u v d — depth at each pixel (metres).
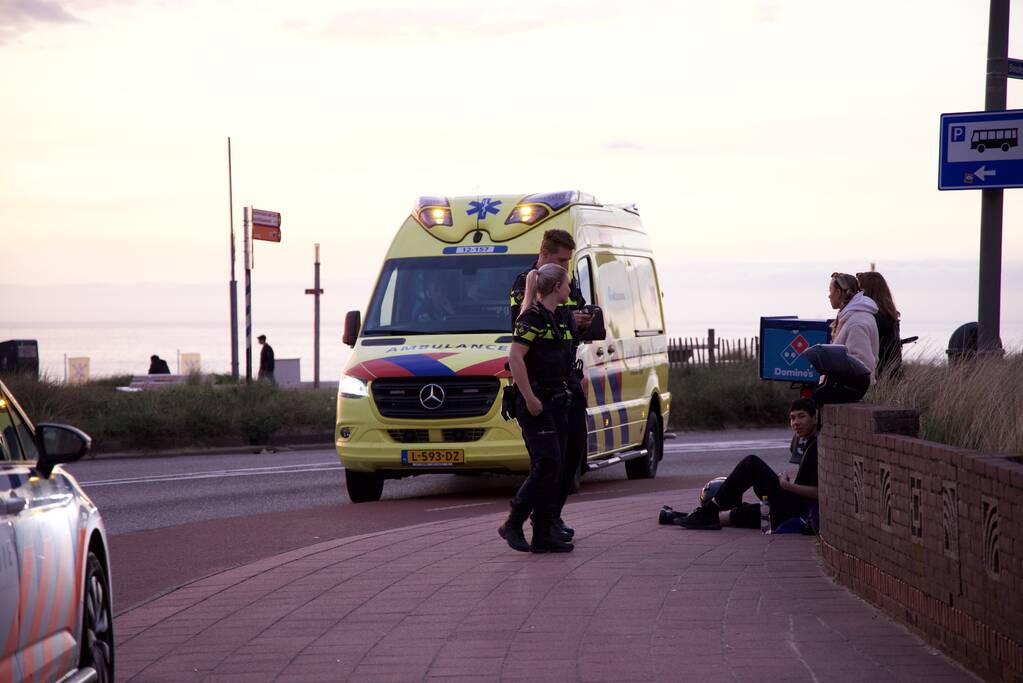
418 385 16.27
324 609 9.30
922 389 11.27
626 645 7.93
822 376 13.41
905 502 8.18
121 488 19.09
